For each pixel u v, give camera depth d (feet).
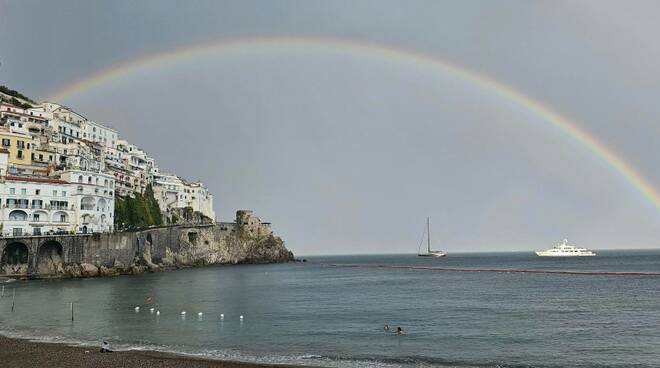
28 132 559.38
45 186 473.67
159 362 156.76
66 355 165.58
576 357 172.86
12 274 435.94
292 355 174.19
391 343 193.88
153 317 249.75
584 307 294.66
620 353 178.50
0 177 449.48
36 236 437.99
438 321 244.42
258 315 262.88
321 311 279.08
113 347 182.80
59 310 267.80
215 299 330.75
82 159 571.28
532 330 219.82
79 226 495.00
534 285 465.88
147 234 586.86
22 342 188.03
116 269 500.74
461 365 162.71
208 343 191.62
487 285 470.39
